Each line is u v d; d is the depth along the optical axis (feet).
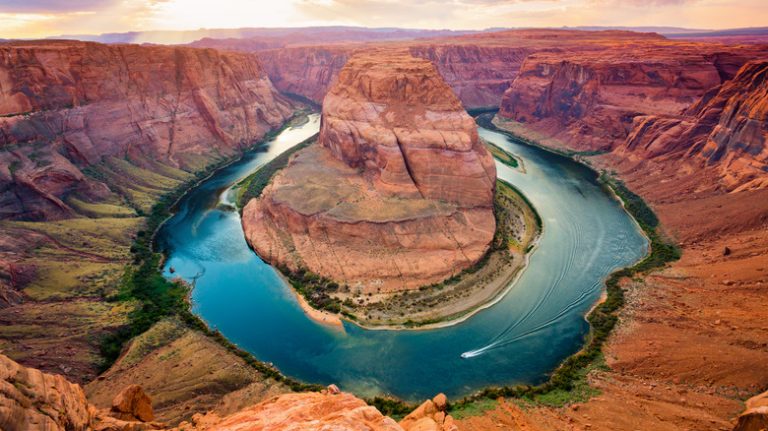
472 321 196.54
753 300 175.32
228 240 275.80
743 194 257.96
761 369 140.15
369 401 153.07
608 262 242.17
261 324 198.29
